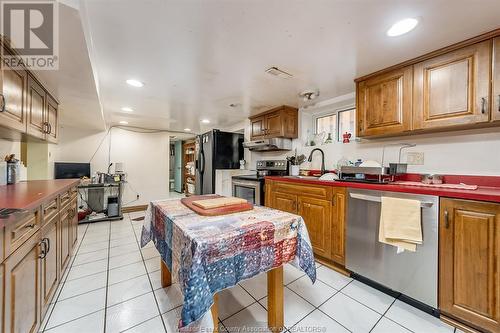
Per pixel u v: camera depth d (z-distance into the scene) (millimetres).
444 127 1660
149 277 1974
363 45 1619
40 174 3201
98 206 4281
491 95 1425
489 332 1253
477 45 1479
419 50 1673
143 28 1409
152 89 2523
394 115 1920
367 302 1629
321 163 2955
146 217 1724
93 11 1238
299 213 2408
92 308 1542
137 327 1364
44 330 1330
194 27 1408
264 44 1615
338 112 3051
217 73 2105
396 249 1618
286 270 2125
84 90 2105
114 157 4617
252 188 3145
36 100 1898
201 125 4727
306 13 1282
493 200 1204
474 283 1281
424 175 1952
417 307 1565
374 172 1958
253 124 3824
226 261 970
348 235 1938
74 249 2488
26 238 1124
